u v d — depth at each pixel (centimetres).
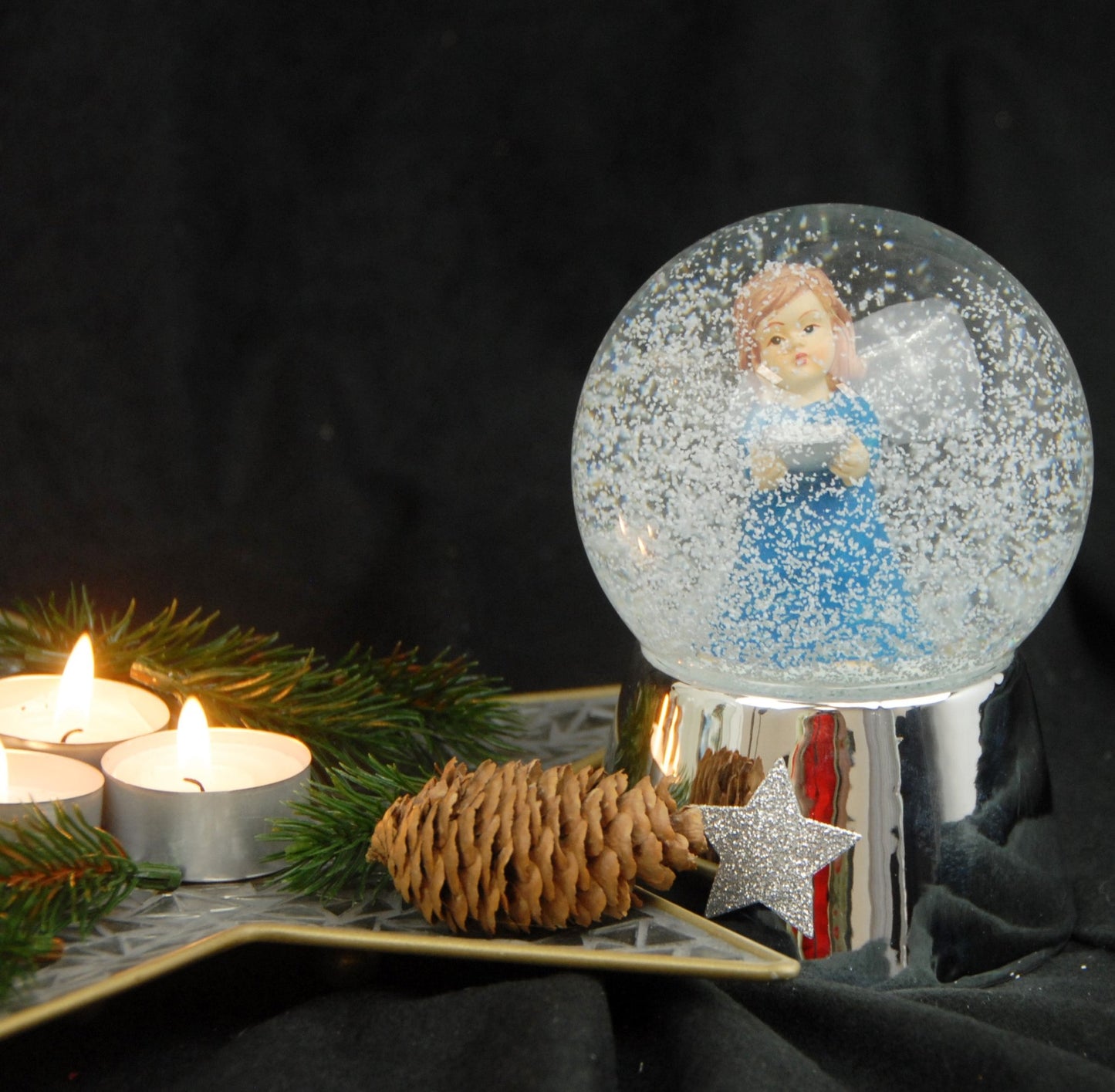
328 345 61
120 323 60
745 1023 39
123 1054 39
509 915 39
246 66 59
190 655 48
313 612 61
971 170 59
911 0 59
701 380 40
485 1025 38
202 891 42
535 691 61
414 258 61
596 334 61
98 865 40
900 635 40
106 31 59
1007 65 58
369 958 41
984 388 40
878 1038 39
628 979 41
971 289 41
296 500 61
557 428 62
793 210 42
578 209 61
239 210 60
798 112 59
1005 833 42
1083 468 42
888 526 40
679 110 60
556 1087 36
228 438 61
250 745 45
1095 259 58
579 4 60
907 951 41
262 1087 37
